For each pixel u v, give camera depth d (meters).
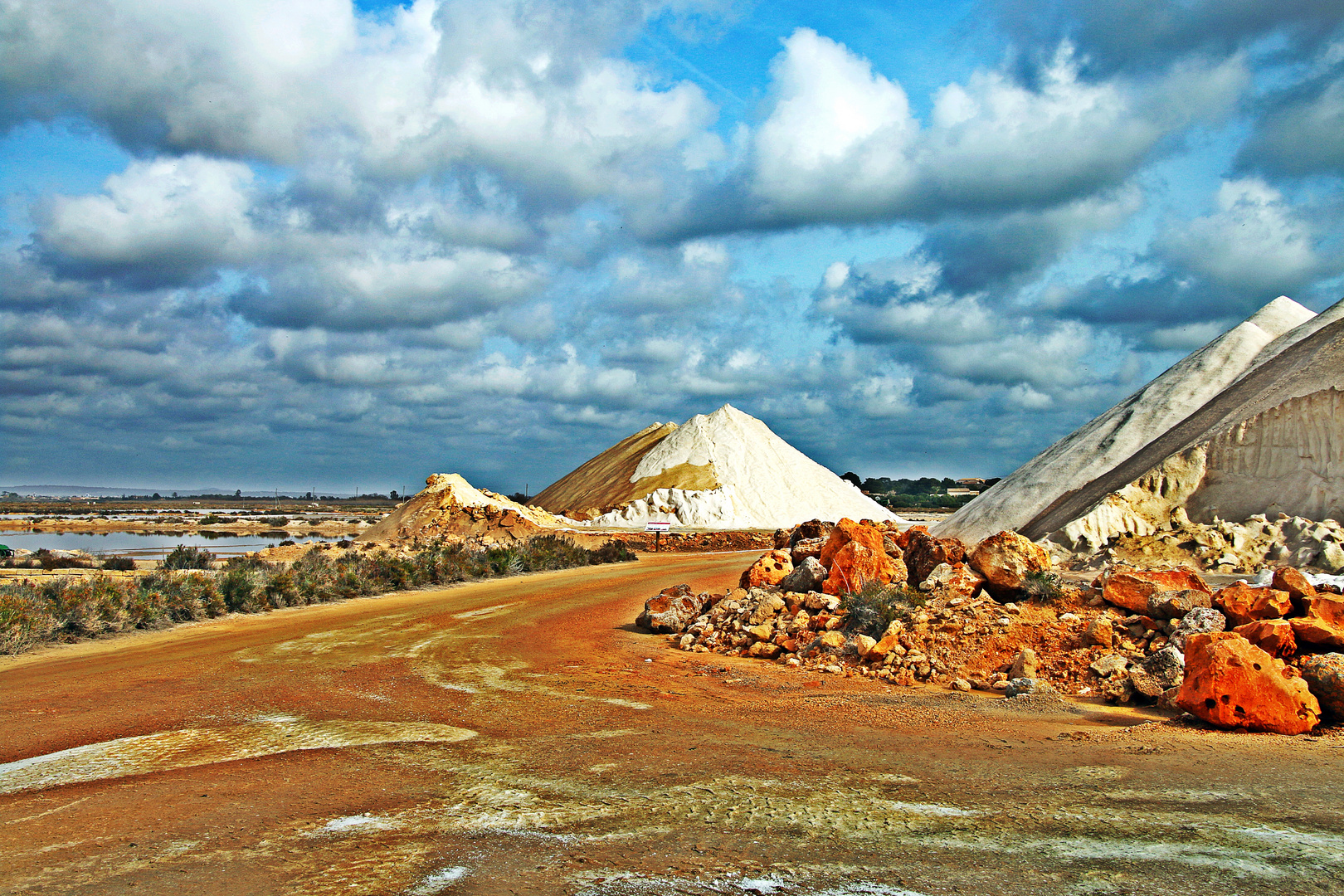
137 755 7.94
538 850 5.20
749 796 6.36
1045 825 5.58
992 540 15.20
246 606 21.94
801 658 14.20
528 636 17.41
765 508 73.50
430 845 5.32
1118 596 13.02
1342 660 8.84
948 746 8.09
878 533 18.41
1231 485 22.08
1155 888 4.45
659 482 77.44
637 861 4.99
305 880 4.70
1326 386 21.44
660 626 18.19
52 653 15.55
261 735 8.79
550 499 93.50
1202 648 8.96
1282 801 6.02
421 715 9.86
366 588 26.59
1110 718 9.43
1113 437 29.64
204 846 5.32
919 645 13.15
